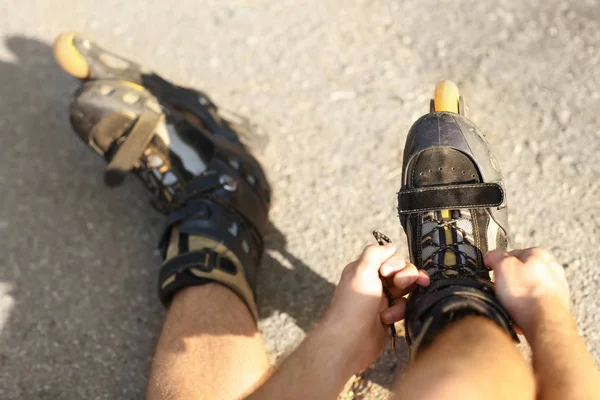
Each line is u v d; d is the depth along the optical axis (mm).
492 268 688
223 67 1082
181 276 844
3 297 942
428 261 768
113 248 968
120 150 908
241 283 853
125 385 881
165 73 1084
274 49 1087
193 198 902
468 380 539
